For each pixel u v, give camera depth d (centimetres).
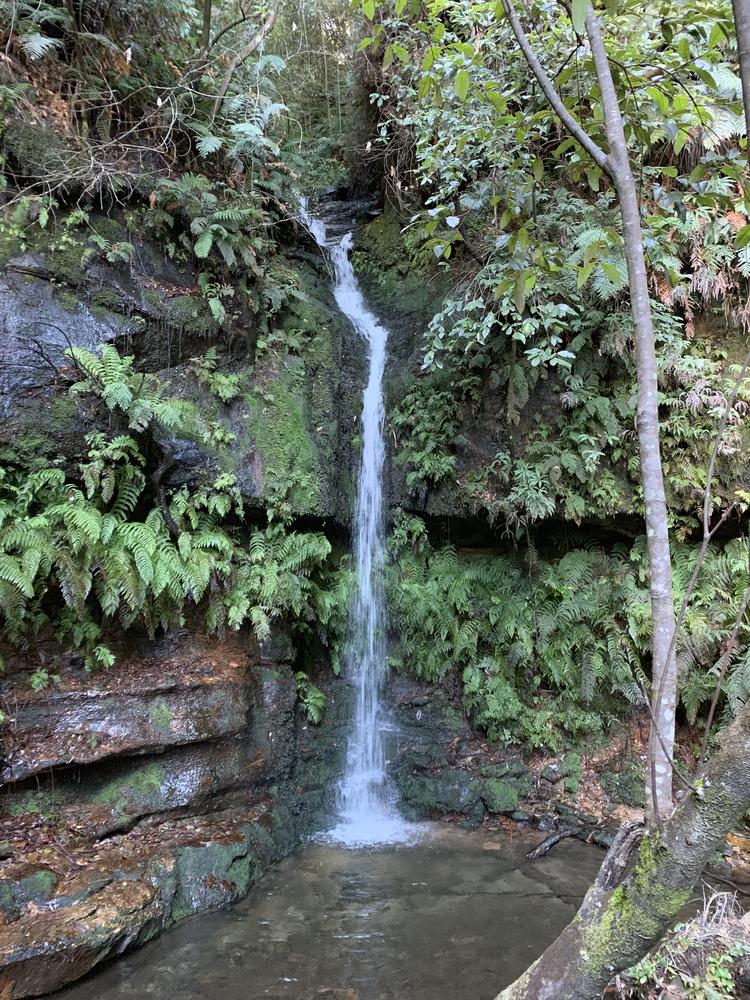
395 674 721
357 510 749
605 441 609
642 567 628
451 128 604
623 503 607
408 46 688
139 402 534
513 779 633
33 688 469
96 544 489
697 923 338
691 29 418
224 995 359
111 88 621
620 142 229
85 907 394
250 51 705
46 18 580
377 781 665
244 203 703
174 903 437
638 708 618
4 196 527
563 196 603
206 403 614
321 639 680
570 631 650
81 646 503
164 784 503
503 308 574
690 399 574
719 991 298
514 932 420
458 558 742
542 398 652
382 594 734
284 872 513
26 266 521
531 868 518
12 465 492
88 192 565
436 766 657
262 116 757
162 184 609
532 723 647
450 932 421
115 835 471
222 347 643
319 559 647
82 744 468
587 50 518
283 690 610
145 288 590
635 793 589
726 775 173
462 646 678
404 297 863
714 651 564
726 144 561
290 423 662
